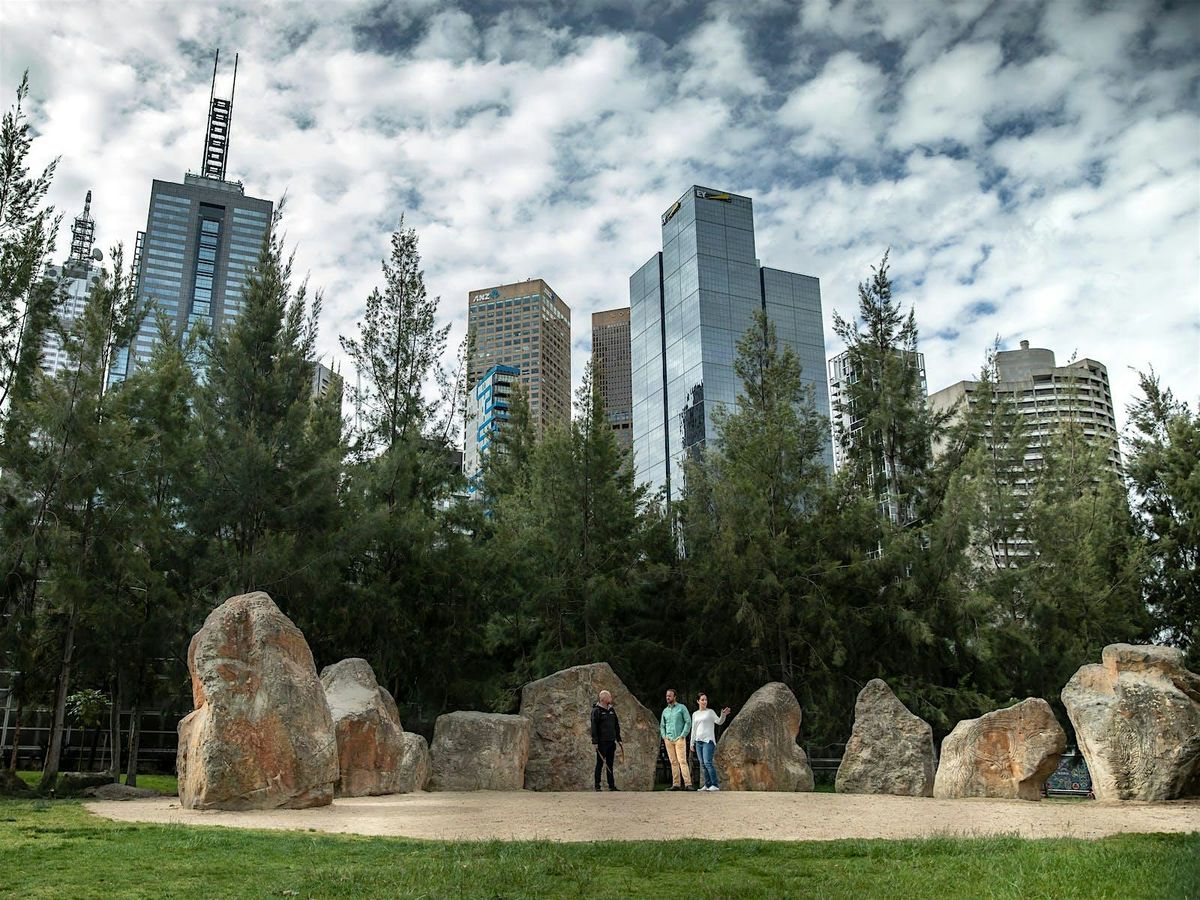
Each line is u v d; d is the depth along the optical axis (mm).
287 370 30672
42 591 22766
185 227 179750
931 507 35625
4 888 7852
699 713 20938
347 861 9133
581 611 31469
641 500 35250
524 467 42062
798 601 30828
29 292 25375
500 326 191125
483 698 30641
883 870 8789
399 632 29672
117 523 24078
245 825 12398
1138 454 38844
